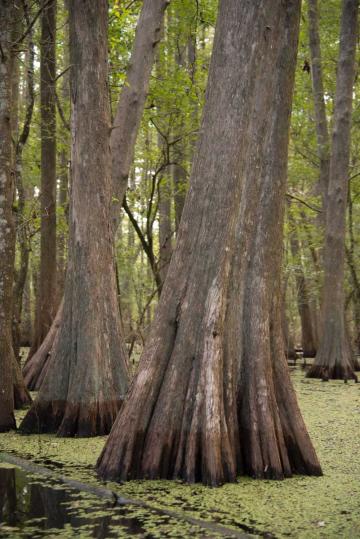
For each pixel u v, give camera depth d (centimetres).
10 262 798
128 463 554
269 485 546
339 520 457
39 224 1547
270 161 652
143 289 1794
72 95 862
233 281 593
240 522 452
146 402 570
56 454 675
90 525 442
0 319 801
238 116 592
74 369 802
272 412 586
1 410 804
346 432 804
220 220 585
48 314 1449
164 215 1870
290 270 2042
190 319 575
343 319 1562
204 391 558
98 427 786
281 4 617
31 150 1747
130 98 1064
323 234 1973
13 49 865
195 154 608
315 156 1920
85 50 851
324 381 1460
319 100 1767
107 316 830
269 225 633
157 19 1084
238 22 595
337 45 1920
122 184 1048
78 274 825
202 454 551
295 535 425
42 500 502
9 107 795
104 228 844
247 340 603
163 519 456
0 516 462
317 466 587
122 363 830
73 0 857
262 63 604
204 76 1434
